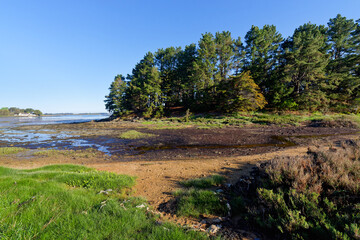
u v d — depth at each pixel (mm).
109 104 62188
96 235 2568
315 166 4398
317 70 33125
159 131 25531
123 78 64562
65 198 4074
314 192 3164
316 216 2742
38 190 4609
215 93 43031
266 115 34031
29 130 33688
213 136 19734
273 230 2848
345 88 35969
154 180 6531
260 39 43062
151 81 50156
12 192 4316
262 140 16484
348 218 2523
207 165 8672
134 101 54094
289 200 3295
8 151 14914
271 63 42156
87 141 19453
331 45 37250
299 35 37469
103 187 5551
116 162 10961
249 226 3152
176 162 9914
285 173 4152
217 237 2707
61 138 22125
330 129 21344
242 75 37062
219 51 44469
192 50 54750
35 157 12977
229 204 3986
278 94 36438
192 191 4727
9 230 2389
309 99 34438
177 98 56938
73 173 7000
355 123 22969
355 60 34938
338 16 39906
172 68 60750
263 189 3746
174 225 3037
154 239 2518
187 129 26703
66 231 2631
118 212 3381
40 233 2559
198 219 3531
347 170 4059
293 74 36188
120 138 20719
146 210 3816
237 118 34969
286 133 19828
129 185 5820
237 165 8312
